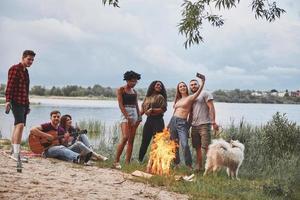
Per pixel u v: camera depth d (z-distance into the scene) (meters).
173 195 8.26
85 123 25.95
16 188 6.92
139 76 10.79
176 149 11.03
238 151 10.44
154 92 11.27
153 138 11.19
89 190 7.54
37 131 10.98
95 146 16.17
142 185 8.77
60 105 84.12
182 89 11.14
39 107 67.62
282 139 13.79
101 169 10.16
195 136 10.98
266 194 9.26
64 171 9.20
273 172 11.57
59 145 11.08
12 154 9.39
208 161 10.52
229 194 8.86
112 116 44.69
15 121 9.01
